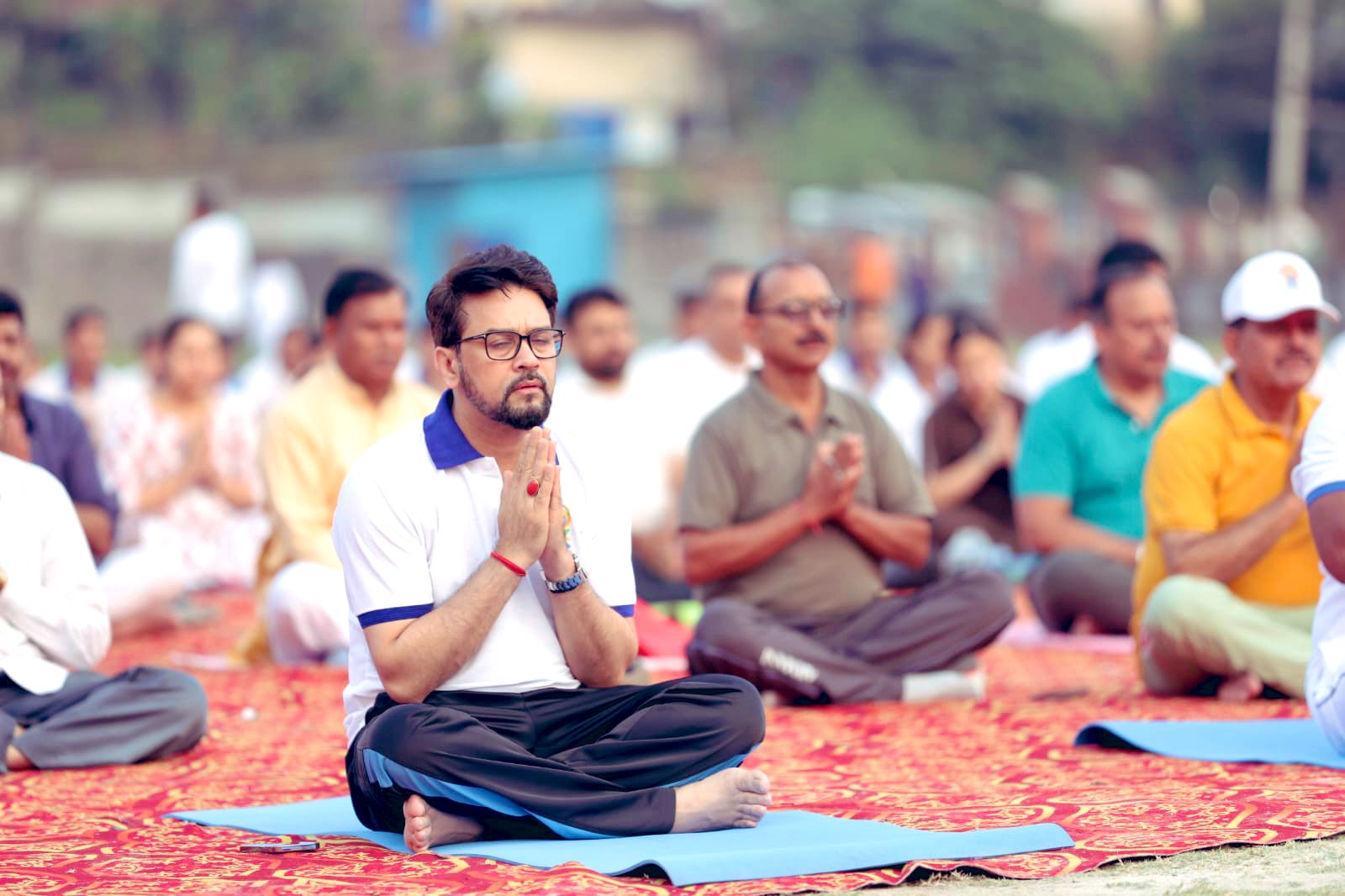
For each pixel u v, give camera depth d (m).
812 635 12.43
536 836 7.62
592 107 84.94
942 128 82.06
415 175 60.50
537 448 7.68
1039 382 22.69
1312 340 11.76
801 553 12.55
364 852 7.45
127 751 10.16
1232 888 6.51
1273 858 7.04
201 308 33.59
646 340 65.69
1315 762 8.91
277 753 10.52
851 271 63.81
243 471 21.06
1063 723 10.84
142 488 20.58
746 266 18.88
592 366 18.22
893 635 12.40
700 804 7.61
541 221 59.53
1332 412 9.36
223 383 26.64
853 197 72.19
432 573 7.81
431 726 7.43
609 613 7.90
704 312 18.95
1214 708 11.29
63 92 76.50
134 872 7.10
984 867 6.86
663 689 7.89
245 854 7.48
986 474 19.17
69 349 25.80
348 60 76.69
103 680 10.43
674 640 14.77
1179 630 11.59
